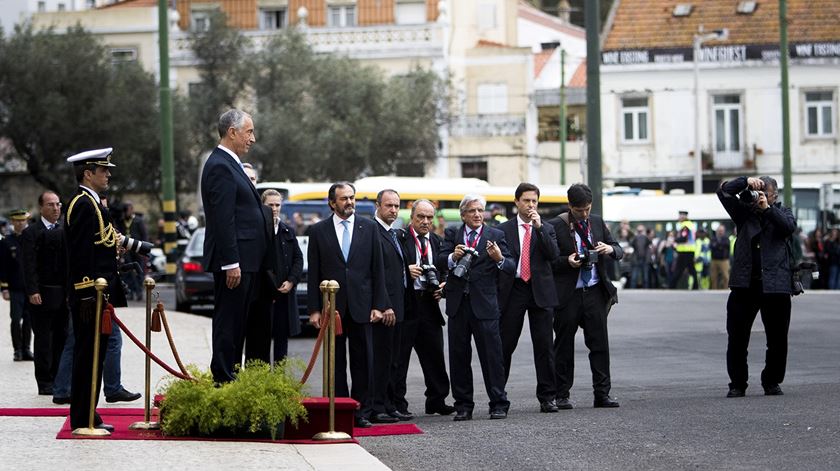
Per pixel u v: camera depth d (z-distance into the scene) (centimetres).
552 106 7431
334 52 6425
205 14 7038
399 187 4694
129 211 3177
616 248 1692
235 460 1169
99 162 1355
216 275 1382
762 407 1555
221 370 1377
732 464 1180
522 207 1653
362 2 7031
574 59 8125
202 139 6125
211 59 6178
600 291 1673
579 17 9888
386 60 6888
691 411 1543
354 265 1572
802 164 6700
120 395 1642
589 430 1420
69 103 5812
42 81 5806
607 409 1622
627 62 6781
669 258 4675
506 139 7044
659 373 2061
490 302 1588
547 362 1633
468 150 7069
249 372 1328
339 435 1306
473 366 2295
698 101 6469
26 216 2197
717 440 1313
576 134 7388
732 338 1703
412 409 1752
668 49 6762
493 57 7156
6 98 5831
